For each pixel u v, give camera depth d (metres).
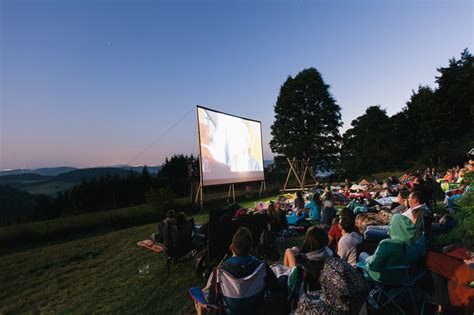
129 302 4.52
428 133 38.31
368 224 5.68
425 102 38.78
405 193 6.54
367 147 42.97
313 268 2.81
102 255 7.55
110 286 5.30
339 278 2.28
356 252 3.76
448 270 2.85
